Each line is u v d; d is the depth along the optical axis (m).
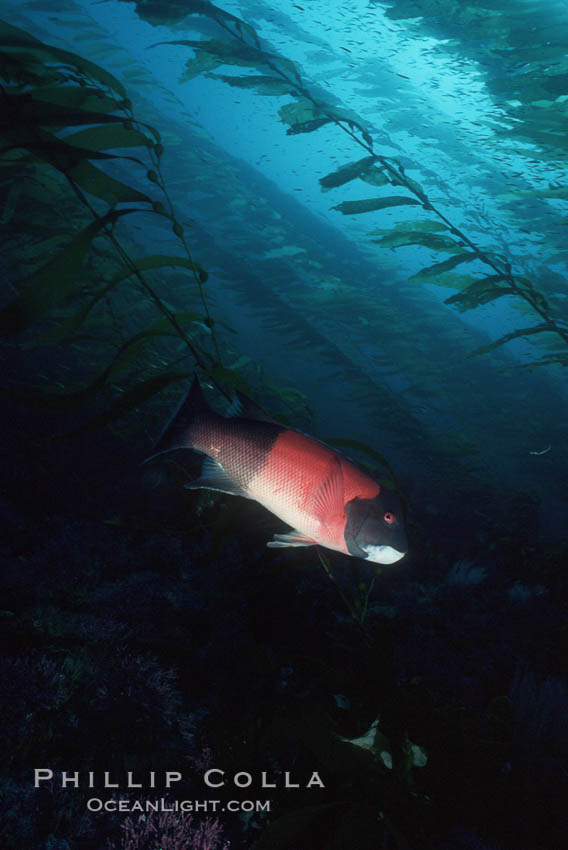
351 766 1.61
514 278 3.62
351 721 1.82
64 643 2.87
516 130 5.11
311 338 9.05
